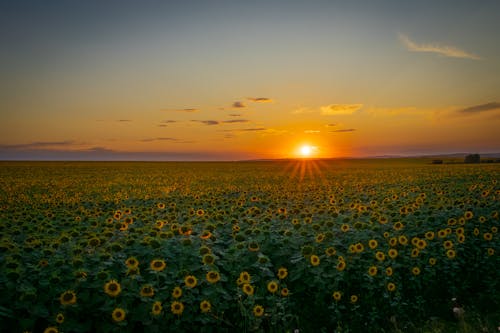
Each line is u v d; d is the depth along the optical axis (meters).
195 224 10.37
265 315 6.12
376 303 7.00
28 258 6.98
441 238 8.46
